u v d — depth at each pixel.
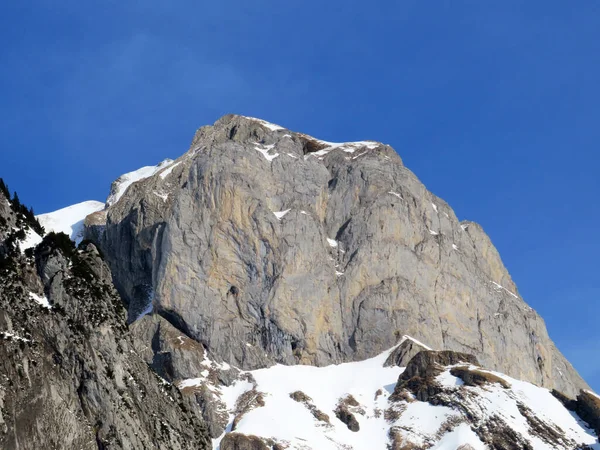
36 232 146.50
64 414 125.25
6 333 125.69
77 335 132.38
